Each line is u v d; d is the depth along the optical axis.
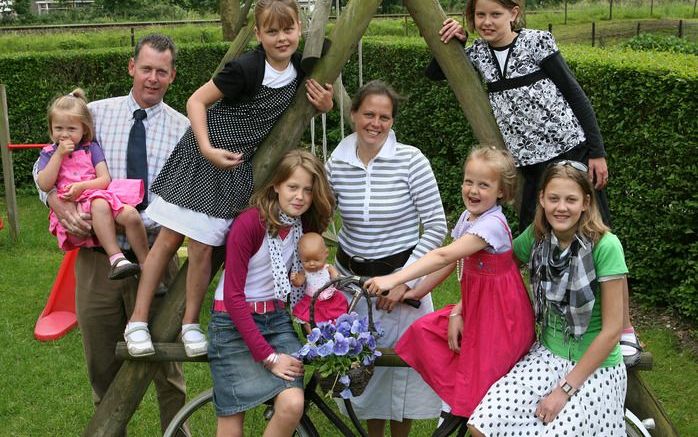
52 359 5.00
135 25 21.14
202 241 2.81
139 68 3.20
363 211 3.10
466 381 2.74
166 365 3.44
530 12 25.62
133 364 3.08
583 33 18.97
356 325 2.68
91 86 9.88
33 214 8.62
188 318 2.97
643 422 2.94
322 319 2.92
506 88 3.17
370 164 3.10
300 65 2.97
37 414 4.32
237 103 2.83
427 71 3.51
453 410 2.75
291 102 2.96
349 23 3.03
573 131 3.16
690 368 4.80
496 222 2.69
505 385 2.66
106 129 3.28
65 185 3.17
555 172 2.56
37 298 6.09
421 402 3.29
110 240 3.06
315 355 2.63
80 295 3.26
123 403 3.11
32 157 9.78
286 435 2.69
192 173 2.81
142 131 3.28
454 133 7.80
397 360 2.98
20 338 5.34
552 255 2.63
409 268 2.67
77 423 4.23
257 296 2.78
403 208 3.11
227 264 2.70
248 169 2.88
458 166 7.90
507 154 2.74
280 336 2.80
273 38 2.75
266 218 2.72
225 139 2.81
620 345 2.91
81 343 5.25
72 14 33.94
